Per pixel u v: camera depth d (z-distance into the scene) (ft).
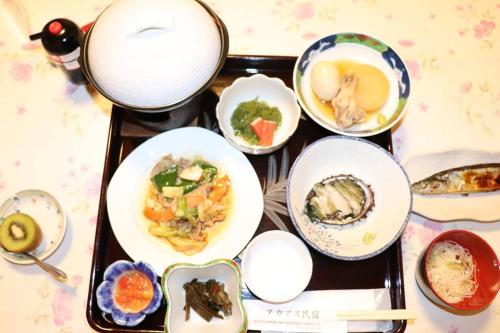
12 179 1.77
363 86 1.78
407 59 2.04
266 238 1.60
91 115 1.88
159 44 1.41
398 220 1.60
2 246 1.55
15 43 1.99
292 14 2.10
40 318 1.56
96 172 1.79
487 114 1.96
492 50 2.08
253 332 1.51
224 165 1.73
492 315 1.61
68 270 1.63
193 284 1.52
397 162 1.66
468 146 1.88
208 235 1.64
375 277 1.61
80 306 1.58
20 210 1.68
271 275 1.59
